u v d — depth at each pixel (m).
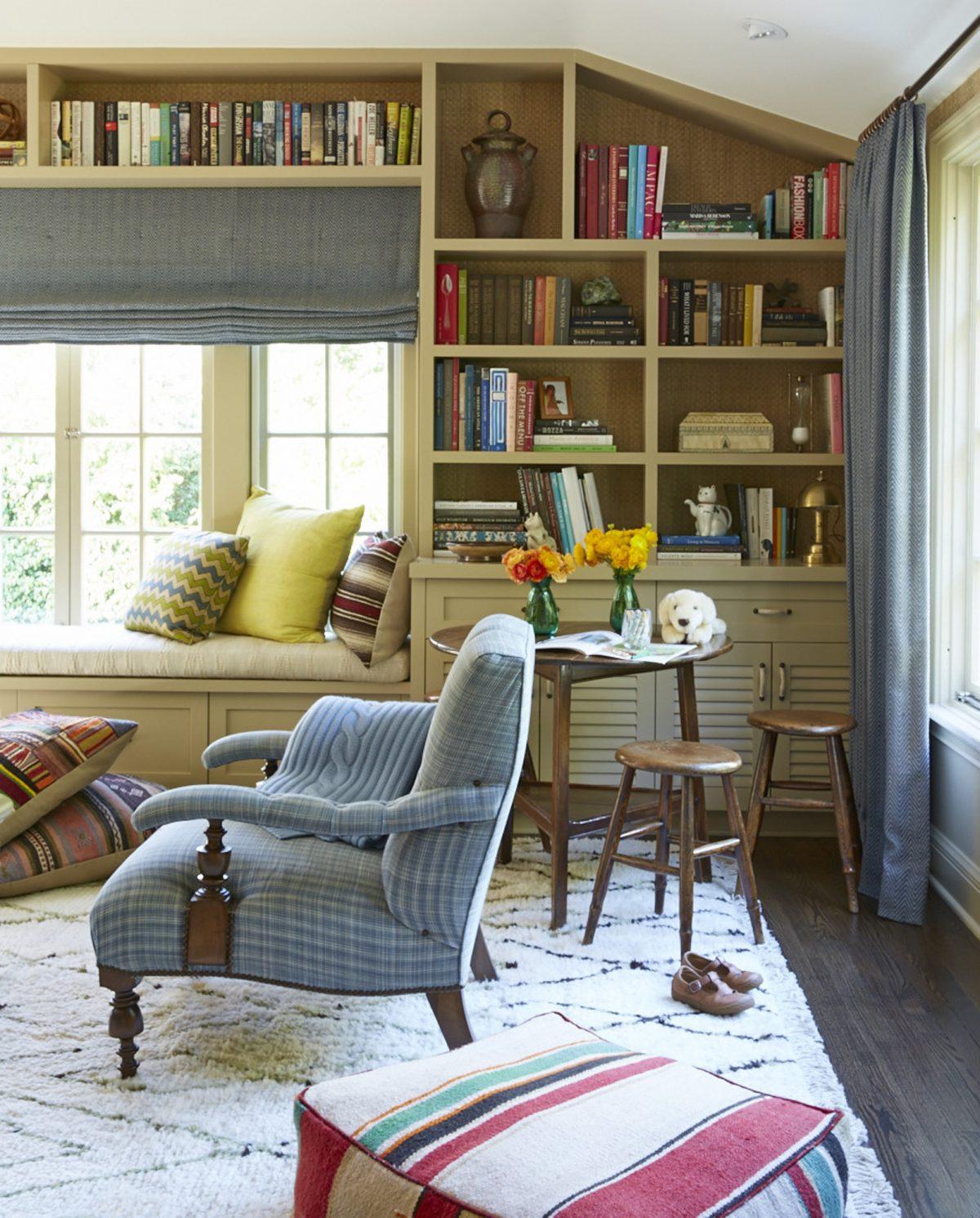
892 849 3.34
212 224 4.50
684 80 4.21
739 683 4.11
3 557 4.82
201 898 2.31
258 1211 1.92
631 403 4.63
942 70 3.29
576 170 4.41
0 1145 2.11
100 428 4.75
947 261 3.59
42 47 4.30
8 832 3.41
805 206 4.31
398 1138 1.57
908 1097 2.33
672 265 4.60
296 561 4.30
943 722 3.44
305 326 4.46
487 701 2.26
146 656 4.19
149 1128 2.18
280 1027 2.60
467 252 4.36
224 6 3.93
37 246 4.53
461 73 4.43
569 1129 1.55
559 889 3.20
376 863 2.42
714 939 3.14
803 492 4.45
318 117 4.35
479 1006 2.69
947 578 3.63
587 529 4.34
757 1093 1.73
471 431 4.38
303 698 4.22
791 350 4.27
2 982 2.82
